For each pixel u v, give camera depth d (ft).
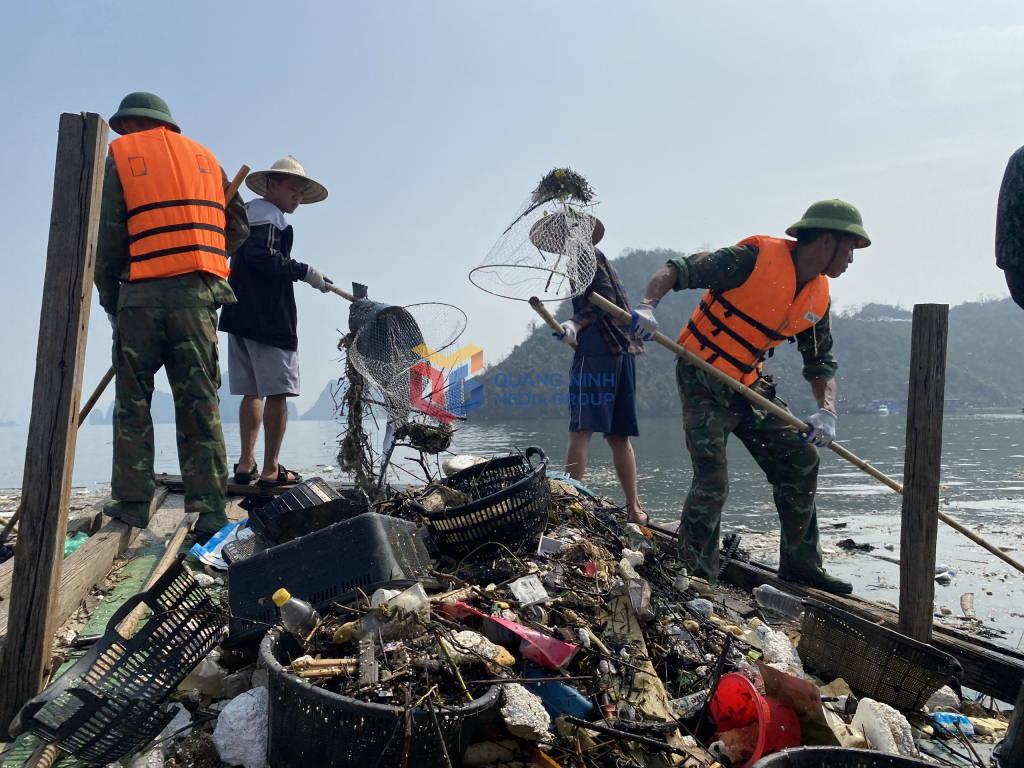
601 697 7.82
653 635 9.28
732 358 13.20
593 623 8.96
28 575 7.62
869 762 6.13
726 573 15.11
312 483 11.87
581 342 16.06
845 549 19.60
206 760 6.89
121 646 7.77
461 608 8.38
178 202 12.17
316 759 6.07
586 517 12.84
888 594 15.06
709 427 13.01
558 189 12.85
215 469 12.62
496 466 12.91
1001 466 40.81
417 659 6.95
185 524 13.57
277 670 6.37
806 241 13.15
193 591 8.95
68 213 7.81
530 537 10.76
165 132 12.50
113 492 12.61
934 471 10.68
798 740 7.23
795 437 13.58
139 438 12.55
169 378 12.44
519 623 8.41
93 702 6.85
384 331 14.17
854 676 9.30
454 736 6.25
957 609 14.12
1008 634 12.57
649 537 13.15
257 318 16.46
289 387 17.12
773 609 12.92
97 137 7.93
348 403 14.39
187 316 12.21
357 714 5.91
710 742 7.60
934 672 8.61
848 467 40.57
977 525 22.63
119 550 12.42
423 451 14.48
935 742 8.61
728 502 27.91
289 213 17.90
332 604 8.07
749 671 8.96
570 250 12.79
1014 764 6.91
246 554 11.27
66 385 7.77
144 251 12.00
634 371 16.44
